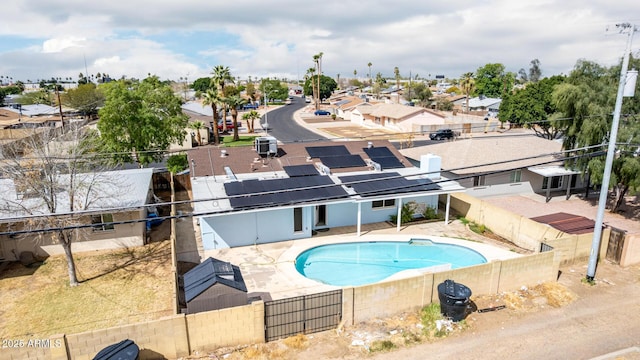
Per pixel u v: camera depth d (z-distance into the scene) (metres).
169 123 44.19
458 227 28.56
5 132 39.50
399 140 65.19
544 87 55.19
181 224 28.47
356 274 22.50
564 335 16.06
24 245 22.58
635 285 20.11
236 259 23.14
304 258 24.28
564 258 22.00
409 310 17.25
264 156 30.72
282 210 25.30
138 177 28.81
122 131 38.09
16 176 20.94
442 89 187.38
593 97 29.67
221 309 14.98
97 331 13.10
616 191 31.30
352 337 15.66
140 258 23.14
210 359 14.22
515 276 19.25
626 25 17.80
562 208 32.75
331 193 25.72
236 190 25.34
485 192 35.28
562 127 32.31
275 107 132.25
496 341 15.66
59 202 22.86
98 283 20.20
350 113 94.31
